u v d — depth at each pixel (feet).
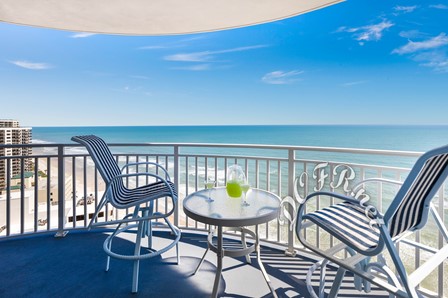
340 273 4.92
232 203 6.22
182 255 8.16
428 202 3.97
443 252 4.65
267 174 8.82
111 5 9.32
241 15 10.00
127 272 7.17
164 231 9.93
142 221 6.78
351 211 5.49
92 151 6.66
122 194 7.48
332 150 7.32
